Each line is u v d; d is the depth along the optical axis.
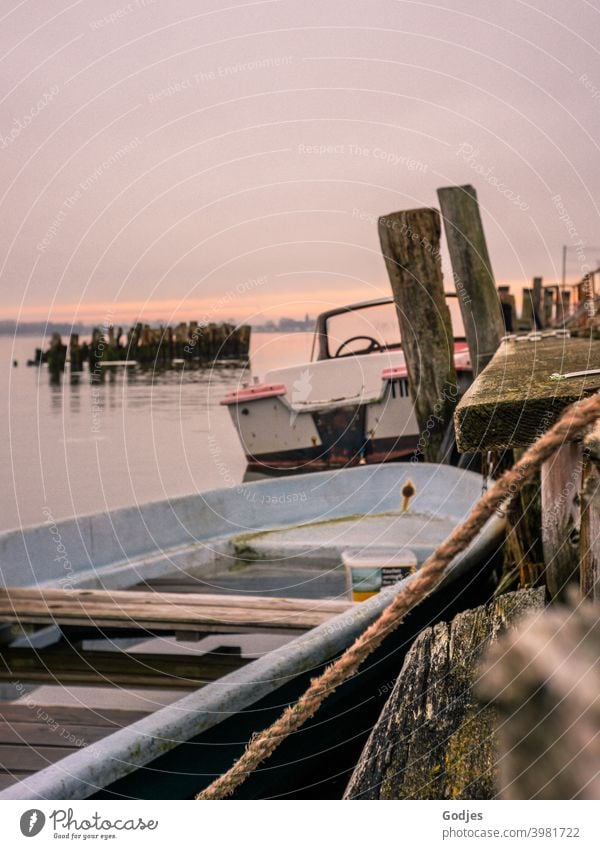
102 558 4.86
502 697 1.93
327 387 8.88
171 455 14.64
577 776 1.74
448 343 7.09
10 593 3.96
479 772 1.81
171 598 3.86
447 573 3.50
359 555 4.33
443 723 1.96
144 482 12.88
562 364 2.97
